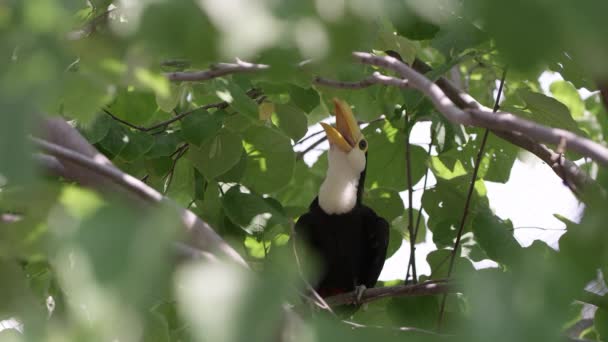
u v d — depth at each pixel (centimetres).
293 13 328
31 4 347
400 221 1273
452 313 974
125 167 1012
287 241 1080
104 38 422
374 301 1105
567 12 276
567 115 901
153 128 944
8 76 340
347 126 1199
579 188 830
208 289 268
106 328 312
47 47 347
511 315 278
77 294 281
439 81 982
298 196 1410
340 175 1173
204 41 345
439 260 1042
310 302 619
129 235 264
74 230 272
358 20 336
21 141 299
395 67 588
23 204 359
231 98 812
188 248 324
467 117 518
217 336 259
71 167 541
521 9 292
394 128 1177
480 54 881
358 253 1178
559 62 828
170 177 1005
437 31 784
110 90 451
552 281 288
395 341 326
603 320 899
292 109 992
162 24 340
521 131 500
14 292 484
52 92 337
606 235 345
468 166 1161
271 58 406
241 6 326
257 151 1020
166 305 861
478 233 962
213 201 984
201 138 881
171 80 668
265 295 269
